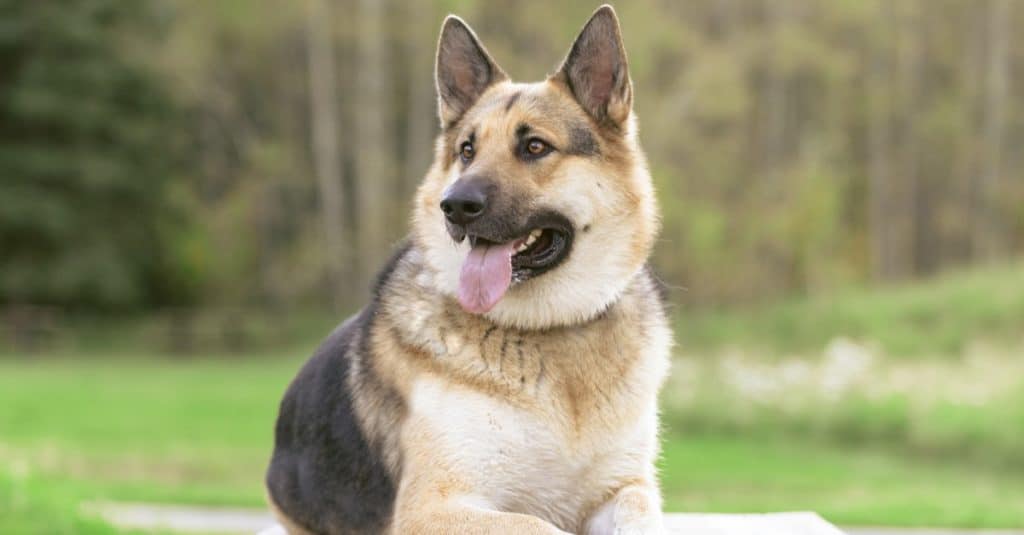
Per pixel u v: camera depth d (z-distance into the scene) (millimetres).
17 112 33406
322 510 4930
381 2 34125
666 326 4922
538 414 4477
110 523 8578
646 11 32656
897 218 44344
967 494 12320
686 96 33344
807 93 41938
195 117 38156
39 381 21844
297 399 5152
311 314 35125
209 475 13016
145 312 36562
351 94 37719
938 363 19469
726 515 6109
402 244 5195
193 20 35531
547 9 33531
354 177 38062
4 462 9688
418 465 4441
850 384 16516
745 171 37531
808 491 12438
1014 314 22703
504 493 4516
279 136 39000
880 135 42750
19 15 33719
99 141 34500
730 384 16875
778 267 37094
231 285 37344
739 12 38625
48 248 34406
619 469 4707
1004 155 44250
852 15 38906
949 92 44719
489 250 4574
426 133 35656
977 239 44031
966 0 44469
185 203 35750
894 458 15016
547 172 4629
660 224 5020
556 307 4562
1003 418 14586
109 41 34219
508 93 4891
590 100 4801
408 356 4609
